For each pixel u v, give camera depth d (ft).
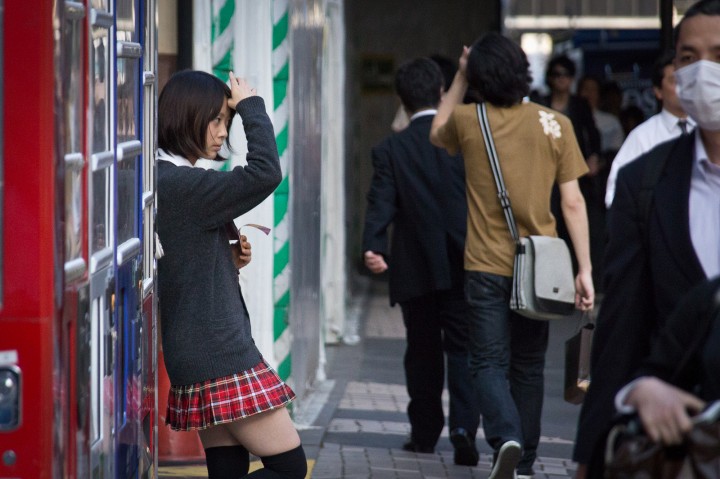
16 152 27.81
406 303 65.36
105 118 33.32
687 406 24.73
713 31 27.40
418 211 63.62
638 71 190.19
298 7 74.08
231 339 40.29
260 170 40.50
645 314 28.43
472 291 55.06
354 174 148.97
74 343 29.58
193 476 57.41
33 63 27.71
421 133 64.80
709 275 27.22
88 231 30.81
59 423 28.48
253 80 68.28
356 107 154.10
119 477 34.94
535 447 58.13
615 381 28.53
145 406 39.19
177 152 41.98
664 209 27.78
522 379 57.62
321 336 90.48
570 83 118.93
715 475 23.98
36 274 27.91
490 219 54.85
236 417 39.88
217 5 67.67
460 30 160.04
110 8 34.09
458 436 62.85
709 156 27.89
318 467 62.28
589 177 122.31
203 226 40.27
